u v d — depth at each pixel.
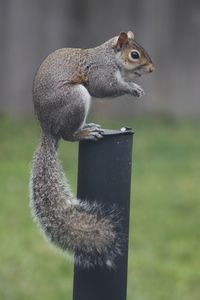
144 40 34.34
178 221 22.25
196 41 34.50
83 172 9.33
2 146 29.59
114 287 9.34
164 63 34.44
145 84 34.22
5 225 21.56
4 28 33.28
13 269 19.02
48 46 33.72
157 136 31.33
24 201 23.36
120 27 34.19
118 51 12.53
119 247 9.26
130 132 9.30
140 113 34.31
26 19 33.38
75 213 9.53
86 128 11.55
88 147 9.27
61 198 10.34
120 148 9.27
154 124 33.34
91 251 9.27
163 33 34.41
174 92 34.50
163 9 34.31
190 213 22.91
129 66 12.67
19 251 19.95
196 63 34.59
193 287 18.23
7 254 19.80
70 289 18.05
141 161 27.80
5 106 33.56
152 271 19.00
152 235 21.22
